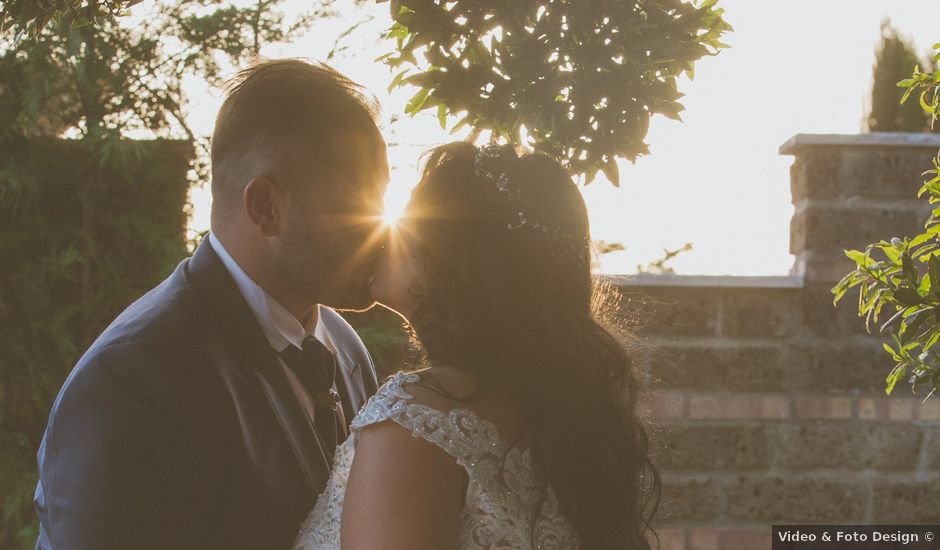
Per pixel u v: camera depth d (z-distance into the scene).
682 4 1.60
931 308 1.75
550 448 1.42
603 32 1.58
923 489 4.09
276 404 1.76
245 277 1.82
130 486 1.55
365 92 1.86
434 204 1.48
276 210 1.77
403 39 1.78
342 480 1.48
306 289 1.82
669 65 1.67
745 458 4.07
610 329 1.72
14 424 3.73
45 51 3.50
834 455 4.08
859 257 1.93
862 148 4.07
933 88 2.01
